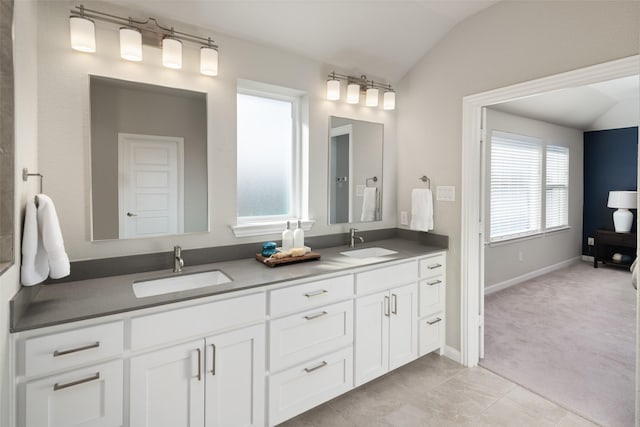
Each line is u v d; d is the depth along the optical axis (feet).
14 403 3.91
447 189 8.70
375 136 9.63
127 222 6.03
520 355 8.82
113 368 4.43
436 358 8.70
